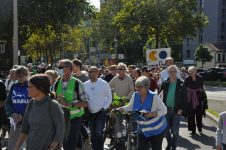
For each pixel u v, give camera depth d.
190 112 11.95
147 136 6.94
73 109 7.65
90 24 68.12
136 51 79.69
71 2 40.53
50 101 5.18
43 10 38.84
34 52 65.56
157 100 6.92
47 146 5.14
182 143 10.77
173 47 97.75
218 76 49.75
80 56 79.69
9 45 37.06
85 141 9.09
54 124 5.17
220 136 5.92
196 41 106.56
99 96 8.55
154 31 45.91
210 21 106.94
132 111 7.15
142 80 6.93
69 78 7.81
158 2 44.25
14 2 22.72
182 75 16.69
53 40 56.03
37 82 5.08
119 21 46.34
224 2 107.00
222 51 97.81
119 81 10.48
